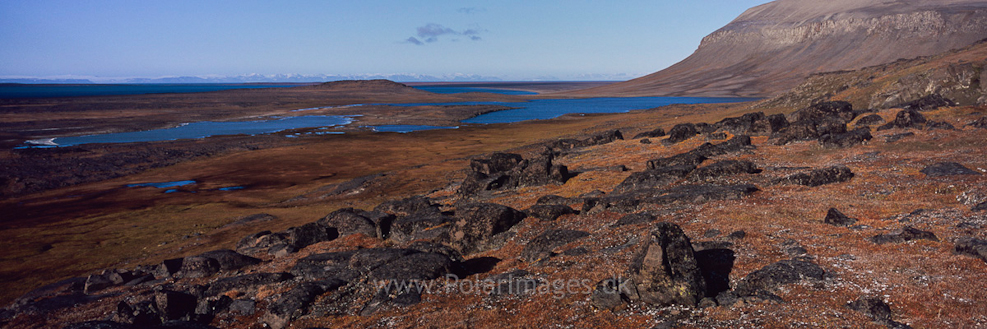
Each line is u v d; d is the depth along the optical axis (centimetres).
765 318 1524
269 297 2412
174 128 15662
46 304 2705
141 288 2956
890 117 5356
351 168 8431
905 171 3312
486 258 2800
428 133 13175
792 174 3488
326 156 9675
